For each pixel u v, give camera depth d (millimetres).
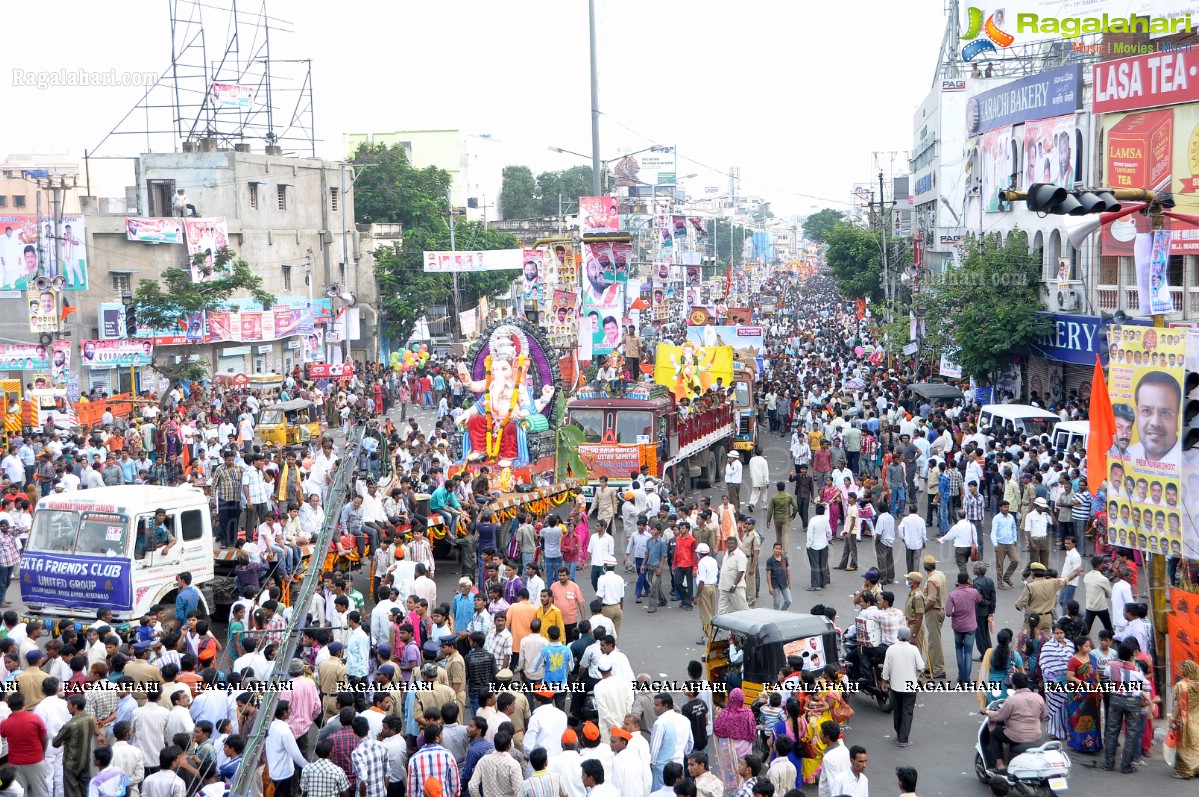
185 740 12281
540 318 41031
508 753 12422
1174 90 33000
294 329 56844
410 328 71625
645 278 97062
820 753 14016
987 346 40406
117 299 49938
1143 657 15312
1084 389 38500
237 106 61281
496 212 137125
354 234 69000
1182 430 15586
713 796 11688
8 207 92500
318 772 11977
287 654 14352
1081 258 37875
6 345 41688
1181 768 14664
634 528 25578
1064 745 15750
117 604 18781
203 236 52594
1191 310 33250
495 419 28562
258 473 25406
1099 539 22172
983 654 17953
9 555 22375
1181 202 32688
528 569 20016
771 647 15312
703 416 35062
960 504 28312
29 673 14133
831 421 35344
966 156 52062
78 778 13102
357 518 22953
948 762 15164
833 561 26531
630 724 12344
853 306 108938
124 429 34938
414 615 16875
